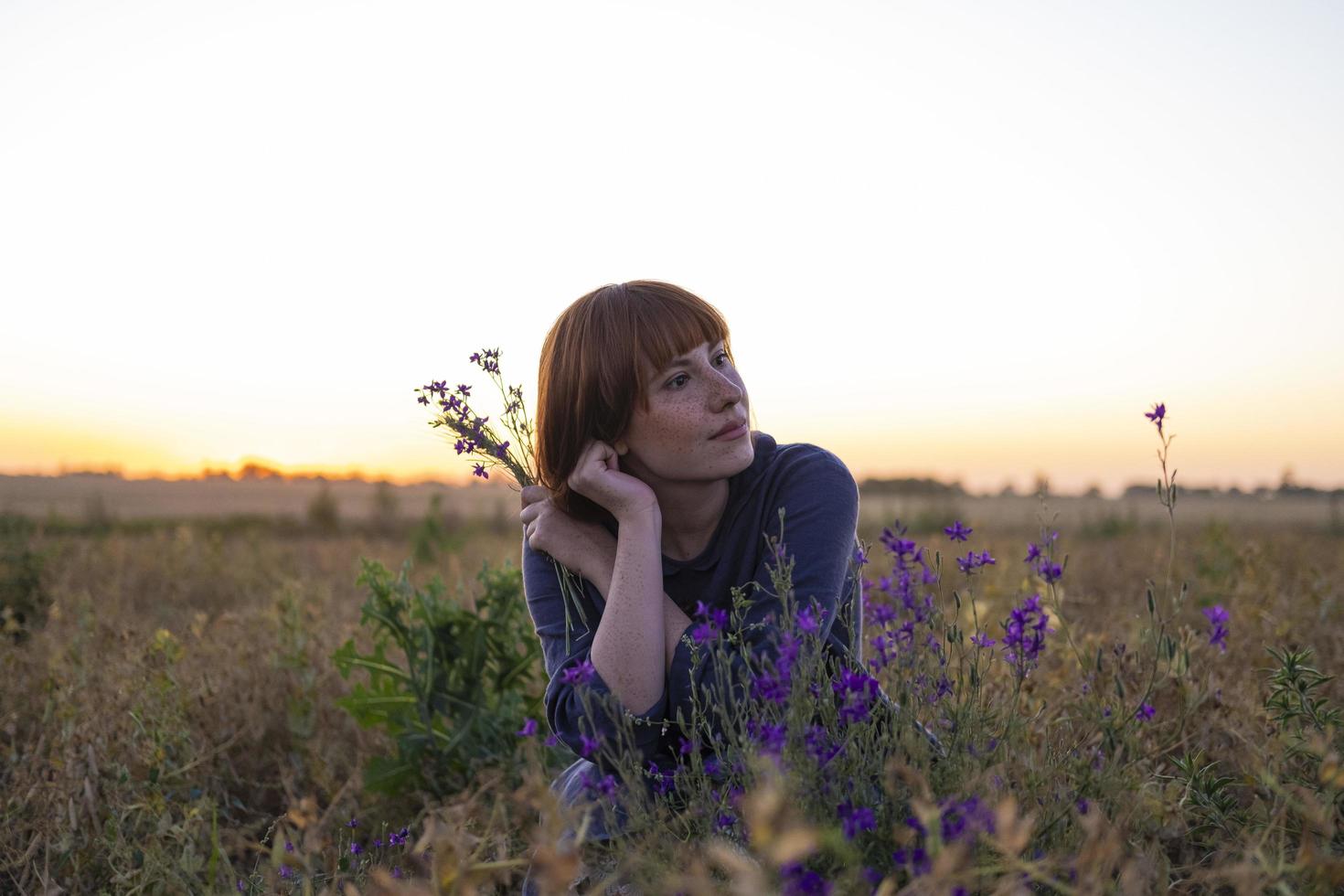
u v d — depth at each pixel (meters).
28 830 2.78
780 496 2.31
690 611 2.35
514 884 2.46
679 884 1.27
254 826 2.83
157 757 2.90
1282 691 2.26
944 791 1.68
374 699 3.46
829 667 2.11
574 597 2.27
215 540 11.16
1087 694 2.38
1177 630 3.04
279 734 3.72
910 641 2.00
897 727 1.75
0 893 2.49
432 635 3.41
